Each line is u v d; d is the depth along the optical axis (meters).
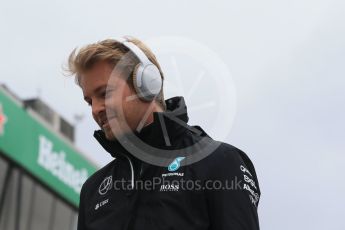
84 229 4.97
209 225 4.52
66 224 38.59
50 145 37.56
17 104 35.94
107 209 4.76
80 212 5.04
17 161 35.34
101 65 4.78
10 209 34.81
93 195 4.97
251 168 4.82
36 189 36.44
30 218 36.03
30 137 36.38
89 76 4.79
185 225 4.45
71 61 4.90
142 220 4.54
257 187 4.79
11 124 35.25
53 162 37.88
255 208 4.56
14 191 35.00
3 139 34.66
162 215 4.48
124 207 4.67
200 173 4.57
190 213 4.50
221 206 4.48
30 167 36.12
